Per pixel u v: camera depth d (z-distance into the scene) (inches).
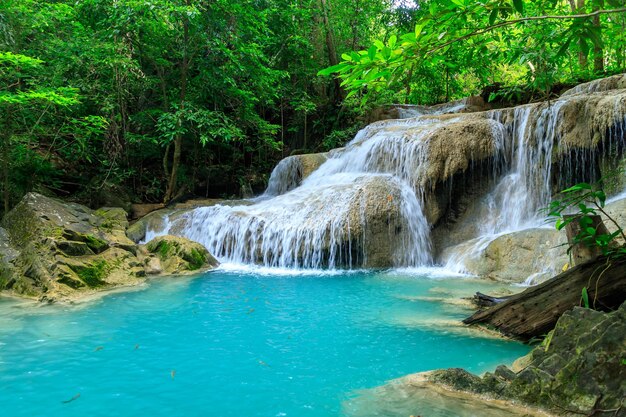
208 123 461.4
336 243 338.3
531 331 163.9
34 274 254.5
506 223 348.8
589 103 312.3
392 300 236.8
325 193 381.7
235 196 605.0
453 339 172.6
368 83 93.6
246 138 620.7
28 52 402.0
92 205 469.4
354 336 179.0
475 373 139.9
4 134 374.9
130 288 268.5
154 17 454.0
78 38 440.1
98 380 138.0
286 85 683.4
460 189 372.8
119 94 478.3
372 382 134.8
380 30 831.1
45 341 173.6
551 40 120.2
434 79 706.8
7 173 364.5
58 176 486.9
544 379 111.5
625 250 135.8
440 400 117.0
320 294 253.0
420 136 386.6
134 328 190.9
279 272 326.0
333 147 630.5
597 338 111.2
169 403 122.9
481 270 297.7
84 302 234.1
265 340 175.6
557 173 329.7
